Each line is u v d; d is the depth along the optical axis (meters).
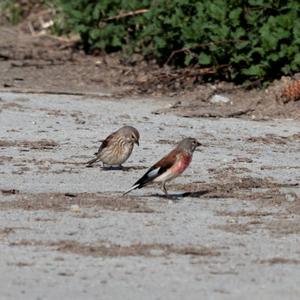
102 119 20.08
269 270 10.59
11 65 26.05
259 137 18.67
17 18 32.00
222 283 10.11
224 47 23.17
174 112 21.00
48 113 20.50
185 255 11.09
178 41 24.61
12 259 10.87
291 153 17.45
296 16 22.70
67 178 15.20
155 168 13.59
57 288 9.89
